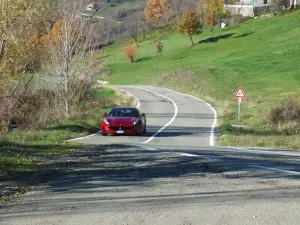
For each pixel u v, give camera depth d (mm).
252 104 45812
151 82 81938
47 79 34500
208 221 6727
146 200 8258
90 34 36625
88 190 9391
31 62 30641
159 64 100188
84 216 7250
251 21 115938
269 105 43094
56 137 23516
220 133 29578
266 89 55250
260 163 13250
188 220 6812
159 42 111812
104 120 27156
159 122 36438
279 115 35219
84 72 36188
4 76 28594
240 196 8305
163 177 10812
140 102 51562
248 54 85250
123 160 14336
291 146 22875
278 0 116312
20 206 8086
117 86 76875
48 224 6848
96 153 16547
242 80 63188
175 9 141000
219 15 117938
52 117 31766
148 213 7293
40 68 34250
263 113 38188
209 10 117312
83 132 27484
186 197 8398
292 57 75875
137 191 9133
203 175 10938
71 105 36062
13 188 9742
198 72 71938
